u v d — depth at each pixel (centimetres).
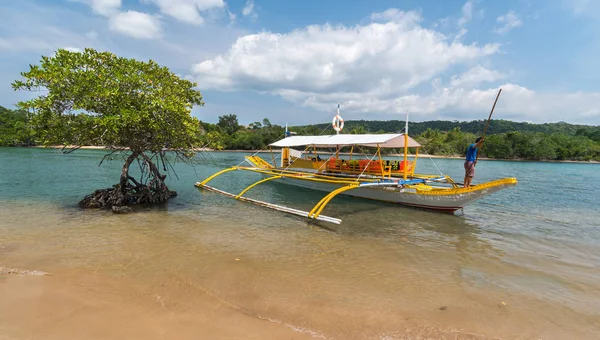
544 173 4309
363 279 764
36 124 1290
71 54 1302
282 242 1030
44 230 1077
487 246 1049
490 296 698
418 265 867
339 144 1816
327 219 1261
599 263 918
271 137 8900
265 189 2192
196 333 514
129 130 1374
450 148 9519
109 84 1301
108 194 1473
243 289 686
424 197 1544
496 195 2169
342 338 524
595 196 2138
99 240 988
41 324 521
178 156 1714
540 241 1117
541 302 677
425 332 552
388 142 1817
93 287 671
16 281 687
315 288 705
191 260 846
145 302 614
